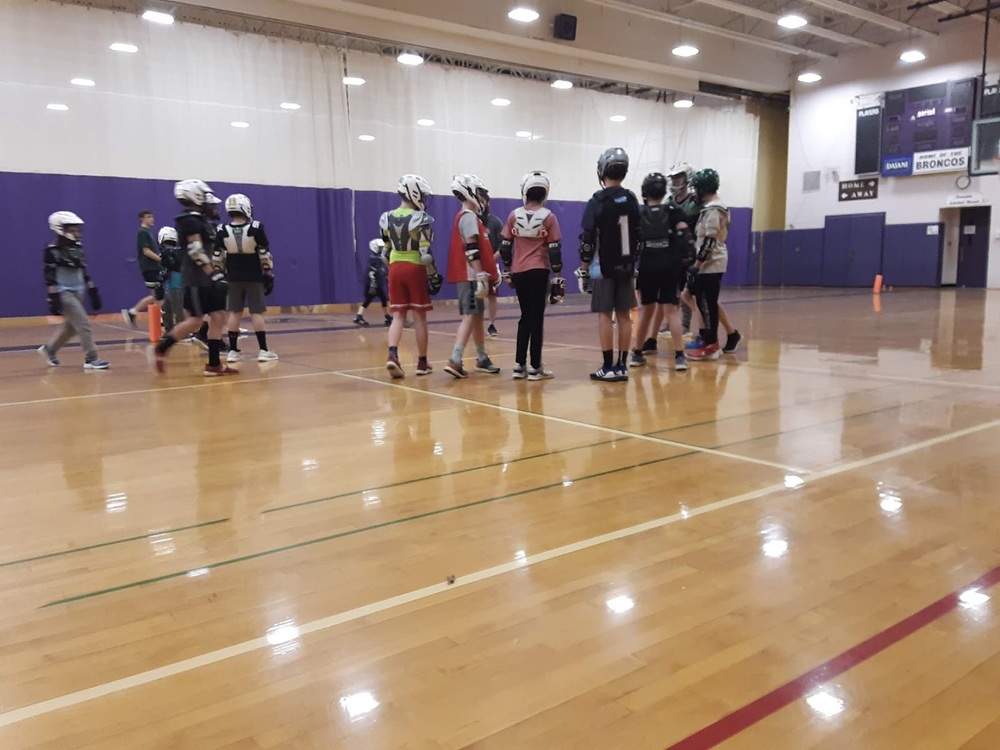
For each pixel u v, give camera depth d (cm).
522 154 1725
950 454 358
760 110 2152
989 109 1709
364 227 1514
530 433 415
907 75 1838
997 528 263
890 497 298
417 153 1564
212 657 187
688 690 169
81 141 1225
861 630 194
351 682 175
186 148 1312
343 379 616
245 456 377
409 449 385
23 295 1205
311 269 1464
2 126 1166
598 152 1847
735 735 153
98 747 152
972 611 204
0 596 223
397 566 240
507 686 172
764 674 175
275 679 177
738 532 264
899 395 507
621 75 1767
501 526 274
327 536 267
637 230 563
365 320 1215
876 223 1936
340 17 1366
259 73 1367
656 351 751
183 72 1296
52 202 1212
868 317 1112
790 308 1308
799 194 2089
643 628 198
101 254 1259
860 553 244
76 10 1198
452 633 197
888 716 158
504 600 215
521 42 1550
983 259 1855
